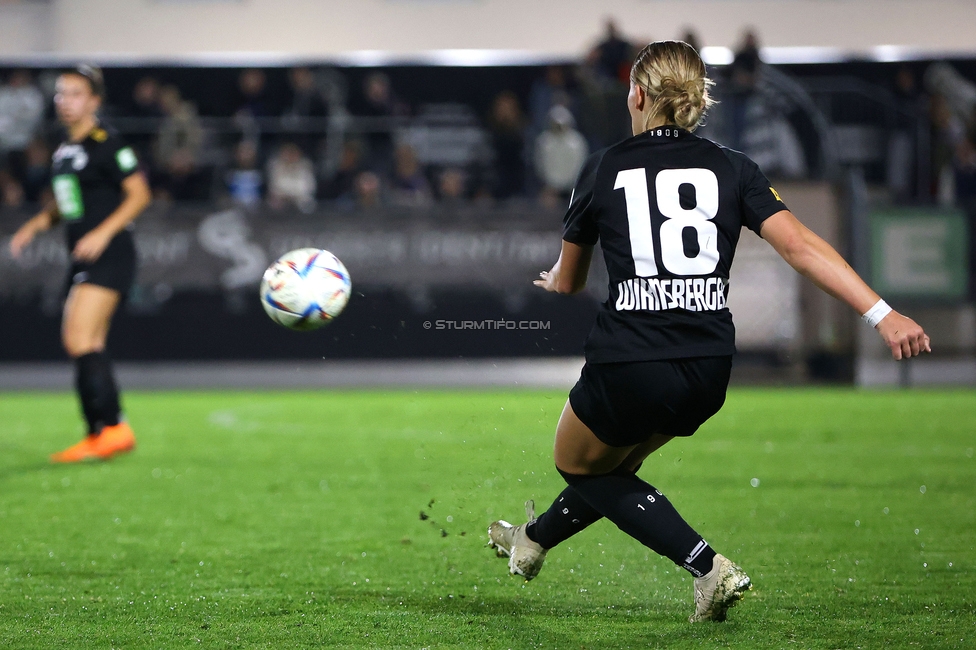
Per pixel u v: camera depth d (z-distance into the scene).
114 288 25.17
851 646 11.09
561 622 12.12
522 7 66.31
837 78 64.25
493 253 46.50
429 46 66.75
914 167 57.19
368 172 53.88
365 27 66.56
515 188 56.12
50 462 25.17
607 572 14.54
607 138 52.00
